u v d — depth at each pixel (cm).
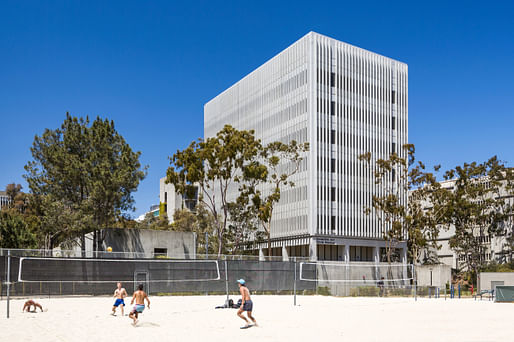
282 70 8994
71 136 5456
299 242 8219
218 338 1698
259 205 6400
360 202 8531
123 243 5400
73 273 4062
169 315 2533
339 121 8500
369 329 1997
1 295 3619
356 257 8562
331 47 8556
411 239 7350
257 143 6394
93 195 5159
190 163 6103
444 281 6391
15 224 6062
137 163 5616
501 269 8200
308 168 8162
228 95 10612
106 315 2495
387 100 9138
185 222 8775
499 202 9125
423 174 7288
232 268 4878
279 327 2031
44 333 1805
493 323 2278
